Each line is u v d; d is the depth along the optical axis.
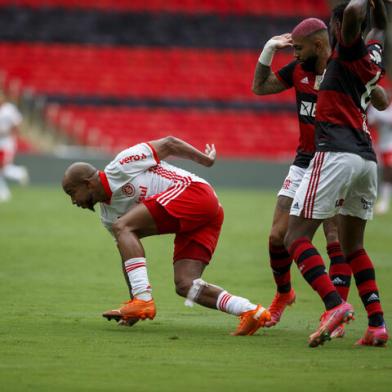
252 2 138.00
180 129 115.69
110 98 118.94
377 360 20.89
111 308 29.59
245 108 122.69
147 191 25.31
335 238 26.62
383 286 36.50
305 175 23.06
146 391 17.22
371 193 23.42
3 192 85.19
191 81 124.75
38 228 59.31
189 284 24.94
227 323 26.88
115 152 107.94
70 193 25.39
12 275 37.81
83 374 18.73
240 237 56.72
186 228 25.05
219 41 133.12
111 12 131.62
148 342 23.02
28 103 114.38
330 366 20.03
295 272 41.03
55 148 110.25
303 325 26.84
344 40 22.34
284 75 26.09
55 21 128.88
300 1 139.62
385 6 24.69
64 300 31.25
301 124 25.95
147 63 125.94
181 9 134.50
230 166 106.12
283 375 18.94
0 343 22.44
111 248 49.25
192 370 19.34
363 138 22.92
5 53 122.00
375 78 23.00
